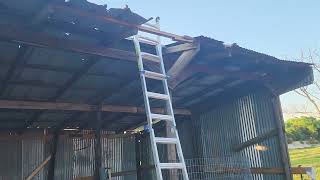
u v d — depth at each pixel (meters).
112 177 9.67
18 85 5.63
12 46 4.14
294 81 6.16
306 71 5.88
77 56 4.66
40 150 9.18
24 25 3.72
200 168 7.93
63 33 4.07
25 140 9.05
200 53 5.05
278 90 6.32
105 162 9.74
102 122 9.18
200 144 8.20
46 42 3.89
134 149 10.26
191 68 5.33
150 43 4.96
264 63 5.61
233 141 7.25
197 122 8.37
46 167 9.20
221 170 7.42
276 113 6.28
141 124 9.89
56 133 9.46
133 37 4.71
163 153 8.77
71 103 6.89
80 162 9.70
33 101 6.50
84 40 4.30
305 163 17.55
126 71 5.51
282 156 6.06
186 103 8.07
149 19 3.97
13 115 7.49
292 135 24.44
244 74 6.00
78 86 6.07
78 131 9.87
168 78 5.01
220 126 7.64
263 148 6.54
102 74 5.48
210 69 5.53
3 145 8.72
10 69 4.80
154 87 6.40
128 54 4.64
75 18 3.75
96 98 6.92
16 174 8.67
